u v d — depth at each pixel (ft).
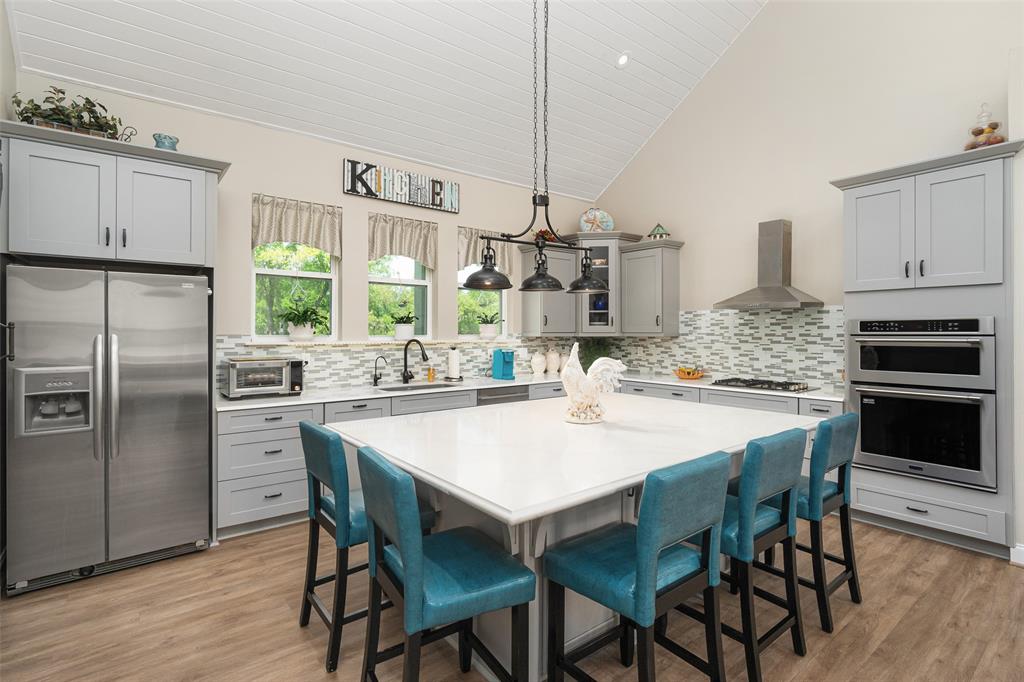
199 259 10.13
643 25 13.75
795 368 14.30
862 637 7.10
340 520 6.37
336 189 13.75
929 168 10.30
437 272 15.79
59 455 8.72
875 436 11.11
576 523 6.51
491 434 7.50
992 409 9.54
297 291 13.70
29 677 6.30
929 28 11.96
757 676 5.93
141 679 6.27
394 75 12.59
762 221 14.93
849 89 13.25
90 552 8.98
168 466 9.70
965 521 9.89
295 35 11.01
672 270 16.80
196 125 11.75
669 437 7.30
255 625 7.45
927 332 10.32
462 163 15.90
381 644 6.98
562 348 19.22
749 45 15.28
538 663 6.01
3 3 8.79
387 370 14.65
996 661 6.55
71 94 10.34
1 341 8.44
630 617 4.79
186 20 10.11
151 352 9.50
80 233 8.96
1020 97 9.32
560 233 18.83
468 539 5.97
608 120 16.46
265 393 11.48
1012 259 9.37
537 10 12.24
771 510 6.80
